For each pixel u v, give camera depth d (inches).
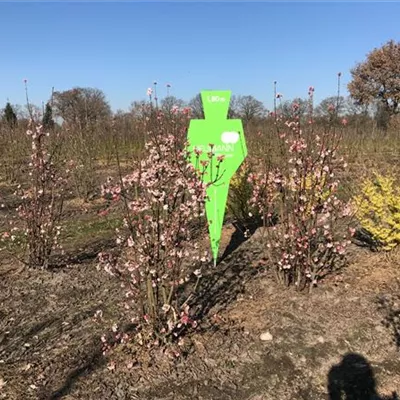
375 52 1461.6
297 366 130.4
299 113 178.2
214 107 191.6
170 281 134.2
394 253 195.8
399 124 856.9
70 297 177.2
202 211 136.6
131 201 130.3
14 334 151.0
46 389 121.2
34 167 203.6
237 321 152.0
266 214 188.9
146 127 152.3
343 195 294.7
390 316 152.6
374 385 123.6
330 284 173.5
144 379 123.5
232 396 118.4
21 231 278.1
